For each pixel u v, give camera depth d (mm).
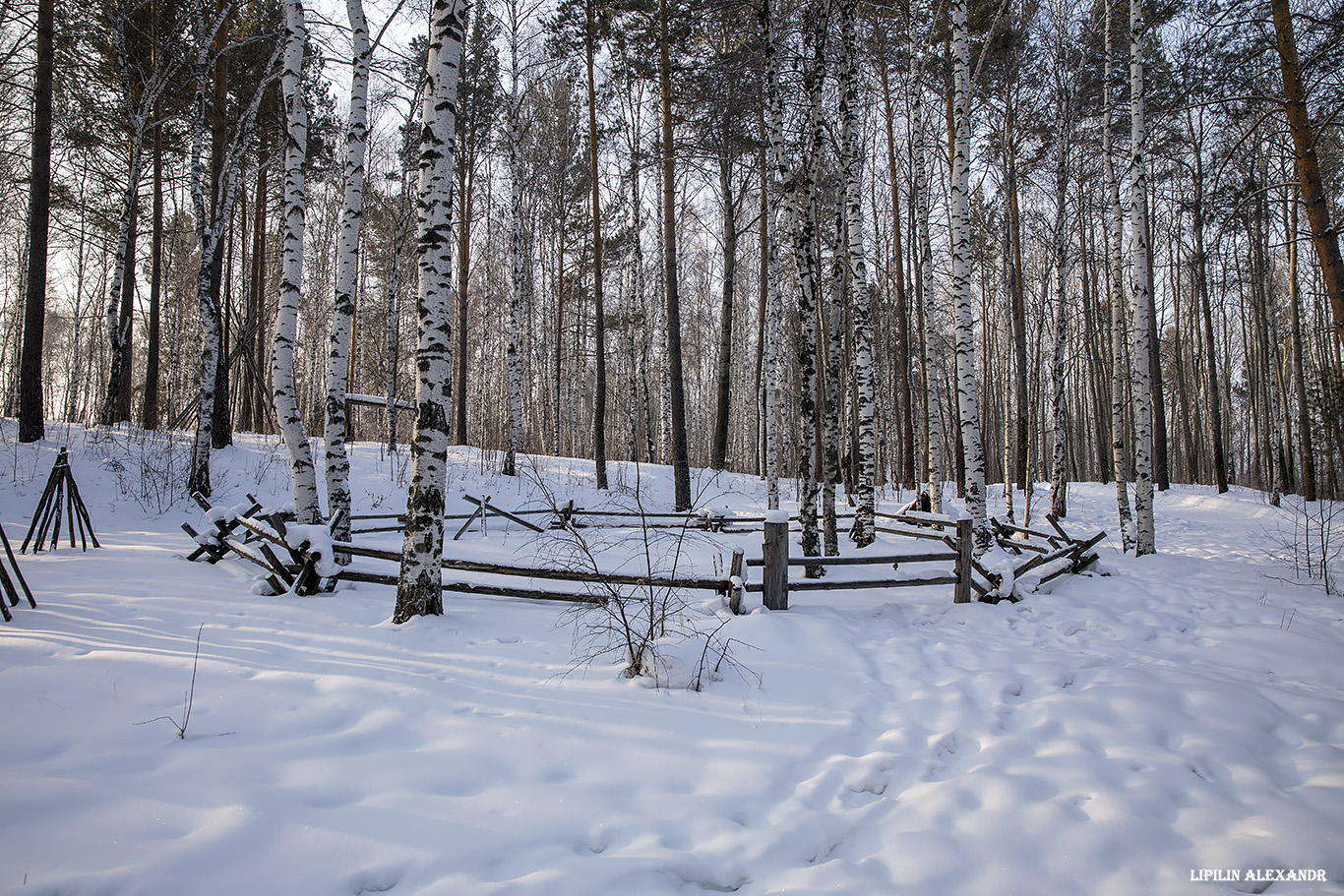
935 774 3697
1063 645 6133
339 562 7094
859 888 2748
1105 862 2949
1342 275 6930
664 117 14289
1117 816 3240
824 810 3287
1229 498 18953
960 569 7152
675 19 14359
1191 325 31875
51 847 2590
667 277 14266
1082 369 33312
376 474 14266
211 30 11875
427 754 3430
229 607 5578
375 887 2561
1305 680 5391
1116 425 12016
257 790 3041
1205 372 32438
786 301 24031
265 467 13195
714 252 33969
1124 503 11875
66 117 16156
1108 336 27203
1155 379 21172
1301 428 18812
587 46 16531
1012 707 4523
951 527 11305
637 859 2785
